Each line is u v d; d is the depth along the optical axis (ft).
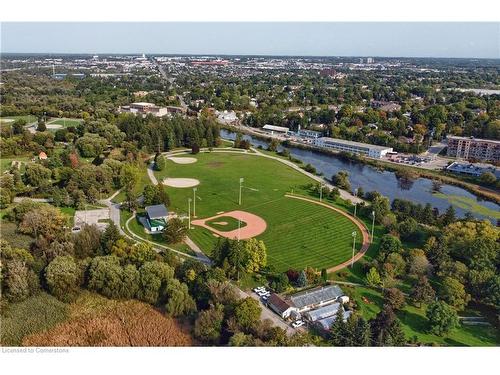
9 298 451.53
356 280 519.60
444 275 512.22
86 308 449.48
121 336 407.64
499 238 577.84
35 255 517.96
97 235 540.93
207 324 398.01
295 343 370.94
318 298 462.19
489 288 467.93
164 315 438.40
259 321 400.26
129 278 458.91
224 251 525.34
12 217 633.61
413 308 467.93
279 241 614.34
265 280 511.40
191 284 471.21
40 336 407.44
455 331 431.02
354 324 396.57
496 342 417.08
